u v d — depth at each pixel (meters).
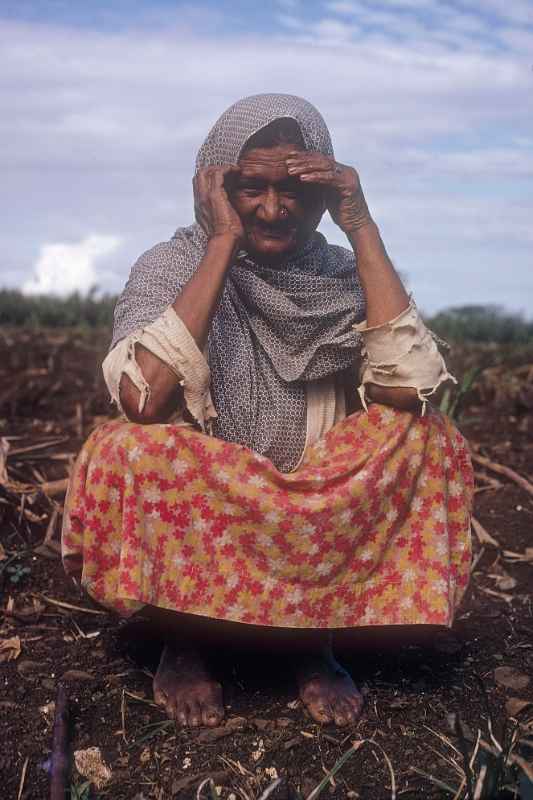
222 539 2.40
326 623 2.50
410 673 2.82
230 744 2.40
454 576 2.62
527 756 2.33
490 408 6.43
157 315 2.47
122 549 2.39
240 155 2.51
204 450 2.35
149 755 2.37
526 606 3.35
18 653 2.90
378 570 2.55
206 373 2.40
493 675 2.82
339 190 2.50
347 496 2.41
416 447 2.53
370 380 2.56
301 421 2.63
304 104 2.57
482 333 11.26
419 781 2.26
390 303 2.50
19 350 8.06
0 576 3.33
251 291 2.56
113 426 2.48
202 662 2.61
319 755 2.37
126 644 3.00
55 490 4.00
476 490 4.48
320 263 2.69
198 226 2.64
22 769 2.35
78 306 11.80
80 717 2.57
